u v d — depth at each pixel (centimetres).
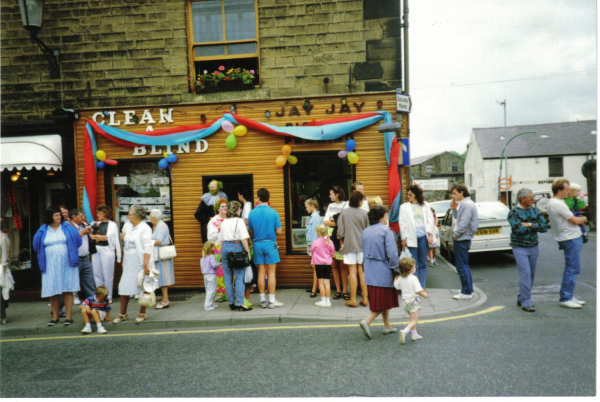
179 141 932
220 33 969
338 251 804
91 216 951
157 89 962
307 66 923
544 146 4819
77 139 973
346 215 750
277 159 904
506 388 416
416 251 790
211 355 549
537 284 901
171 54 959
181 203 951
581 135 4822
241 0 964
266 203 776
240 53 966
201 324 704
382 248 577
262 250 759
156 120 953
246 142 932
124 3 967
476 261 1259
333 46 916
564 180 699
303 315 704
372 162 897
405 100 874
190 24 970
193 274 951
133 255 709
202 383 459
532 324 614
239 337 623
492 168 4856
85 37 978
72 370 521
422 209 793
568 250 695
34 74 995
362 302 759
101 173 972
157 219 801
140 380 478
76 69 983
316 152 914
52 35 988
